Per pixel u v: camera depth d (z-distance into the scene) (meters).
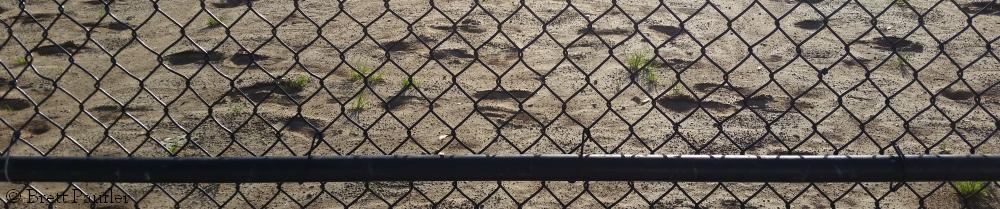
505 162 2.13
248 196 4.15
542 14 7.97
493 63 6.60
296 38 7.29
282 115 5.42
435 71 6.41
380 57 6.77
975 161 2.11
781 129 5.17
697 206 2.68
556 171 2.13
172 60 6.74
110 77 6.31
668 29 7.50
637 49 6.93
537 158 2.14
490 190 4.23
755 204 4.10
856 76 6.29
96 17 8.05
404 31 7.45
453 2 8.37
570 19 7.80
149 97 5.82
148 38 7.42
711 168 2.12
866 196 4.18
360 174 2.15
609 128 5.19
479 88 5.98
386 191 4.21
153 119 5.37
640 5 8.26
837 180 2.13
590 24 2.49
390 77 6.26
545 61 6.64
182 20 7.96
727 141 4.96
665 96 5.75
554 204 4.10
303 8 8.25
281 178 2.16
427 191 4.22
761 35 7.34
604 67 6.48
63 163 2.16
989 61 6.71
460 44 7.06
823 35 7.36
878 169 2.12
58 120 5.34
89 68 6.54
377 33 7.41
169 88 6.04
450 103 5.67
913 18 7.83
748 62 6.61
